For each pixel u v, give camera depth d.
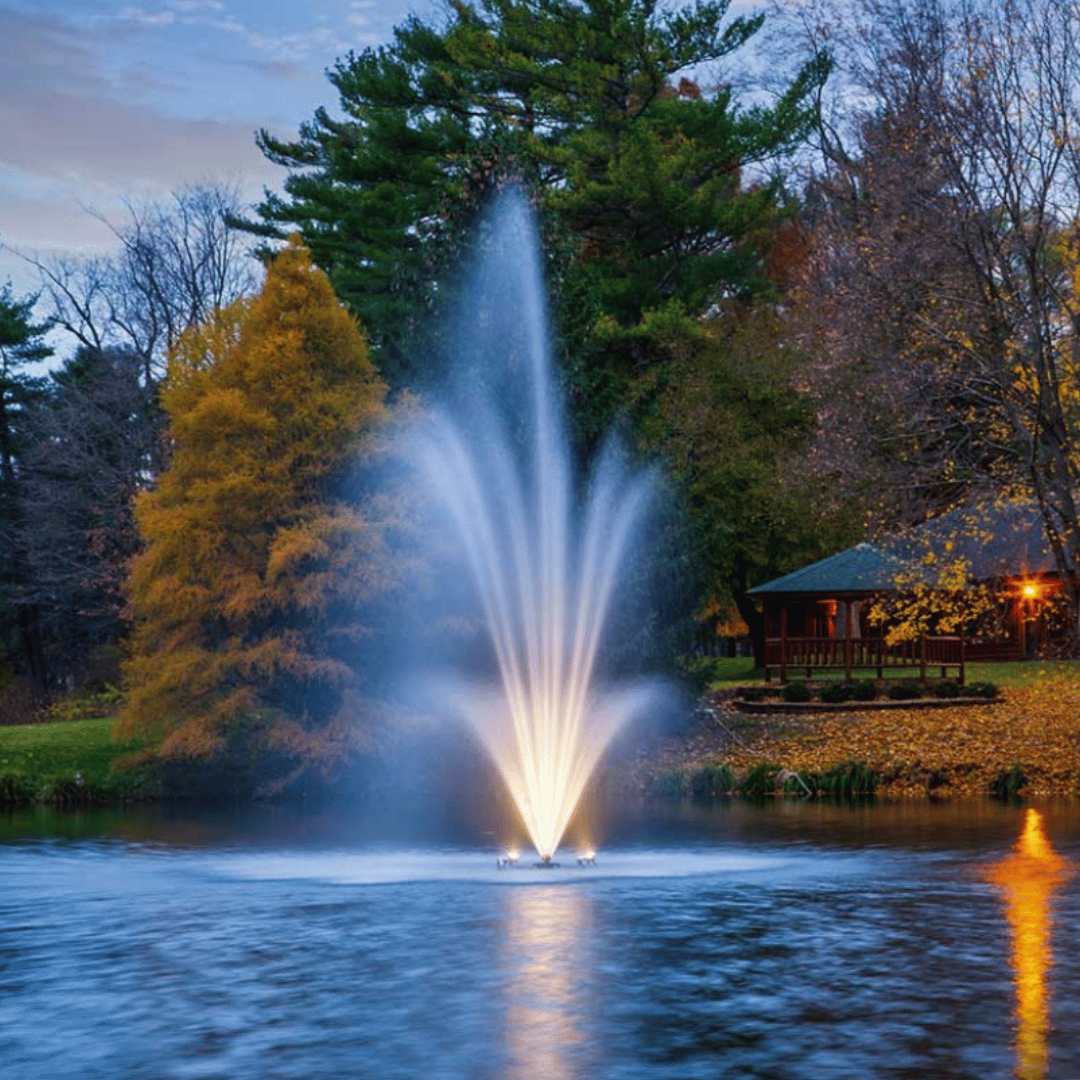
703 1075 13.21
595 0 57.31
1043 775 39.56
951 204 35.28
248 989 16.53
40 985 16.81
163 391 42.22
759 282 60.22
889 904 21.70
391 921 20.70
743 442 57.91
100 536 60.50
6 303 75.75
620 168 54.78
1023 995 15.90
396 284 55.16
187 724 40.09
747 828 31.84
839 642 51.06
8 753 44.12
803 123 56.81
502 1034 14.61
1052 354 35.97
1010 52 35.84
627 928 19.98
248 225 66.50
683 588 45.44
